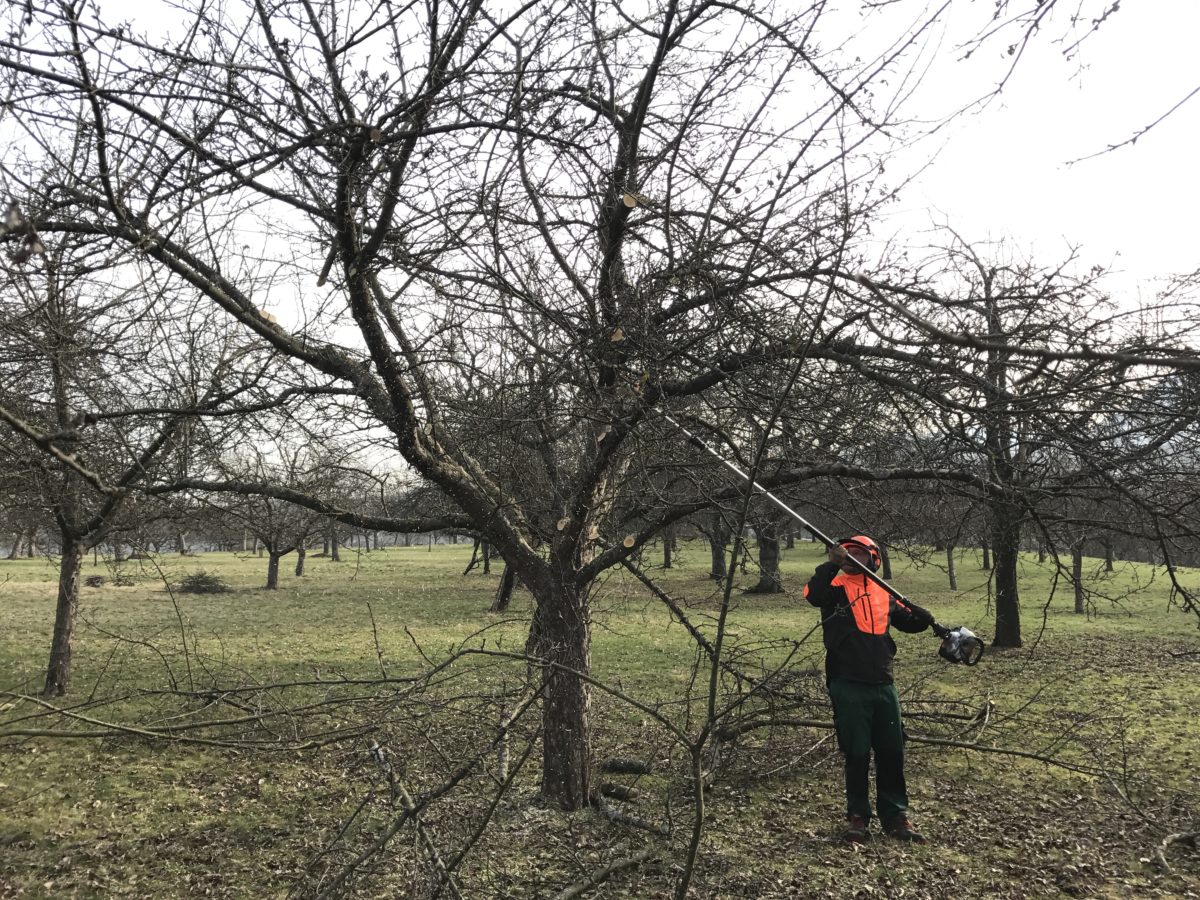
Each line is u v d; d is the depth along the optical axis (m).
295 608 20.69
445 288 4.59
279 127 3.70
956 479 4.39
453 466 5.30
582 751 5.59
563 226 4.72
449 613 19.44
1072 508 5.04
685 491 5.51
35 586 25.73
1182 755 7.14
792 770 6.66
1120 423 3.97
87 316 4.34
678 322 4.59
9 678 10.95
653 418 4.39
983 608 18.39
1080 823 5.61
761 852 5.09
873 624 5.34
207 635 15.53
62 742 7.56
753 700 7.93
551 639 5.53
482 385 4.90
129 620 17.83
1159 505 4.21
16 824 5.78
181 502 5.99
